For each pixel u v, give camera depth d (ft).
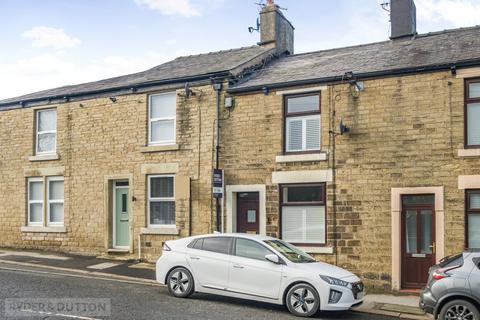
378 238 44.80
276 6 62.18
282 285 34.68
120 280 44.75
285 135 49.57
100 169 57.82
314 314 33.71
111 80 63.93
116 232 57.67
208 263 37.11
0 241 63.10
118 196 57.88
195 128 53.11
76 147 59.47
